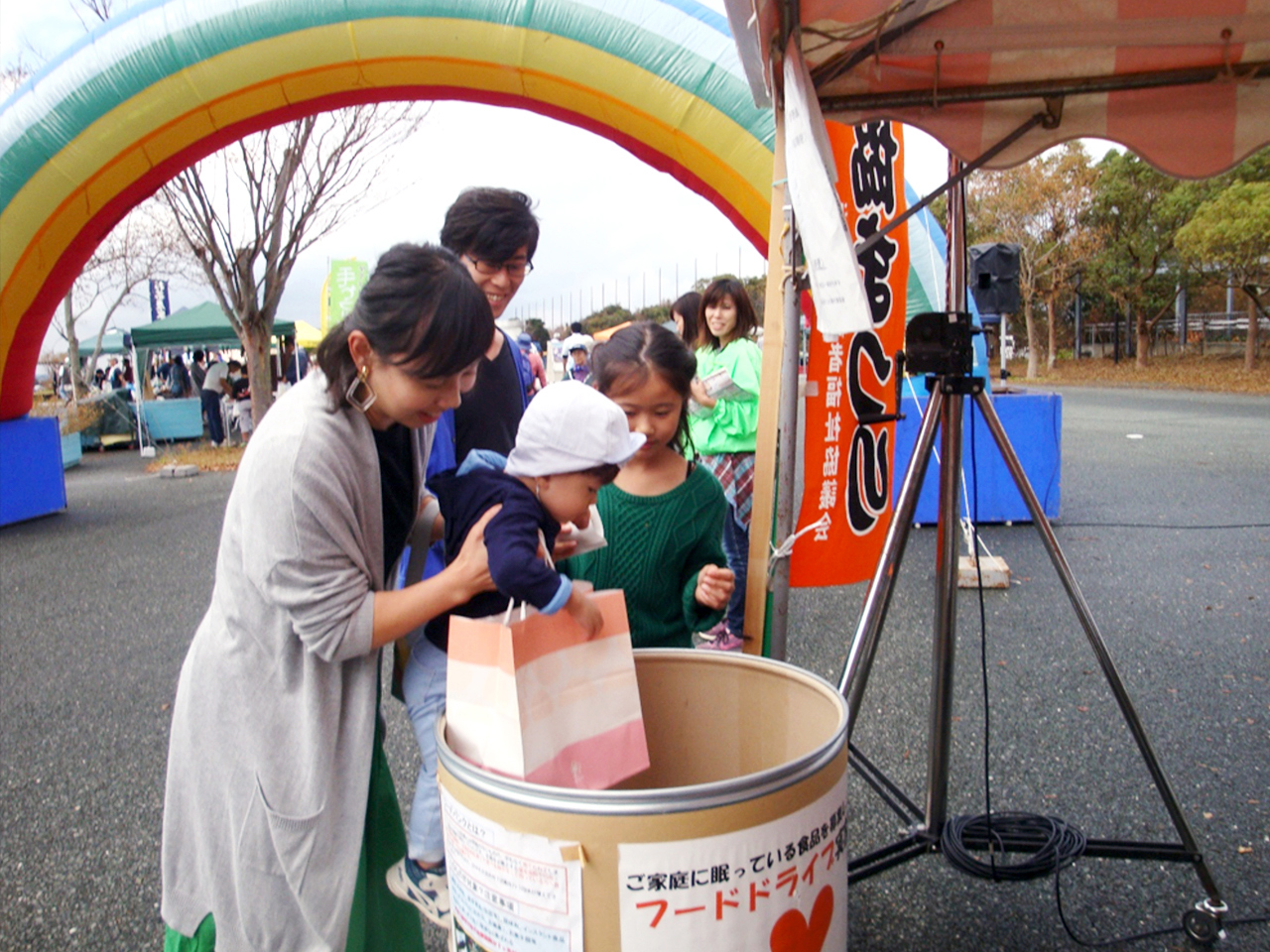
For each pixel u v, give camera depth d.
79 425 13.95
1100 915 2.16
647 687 1.59
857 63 1.93
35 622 5.06
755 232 4.71
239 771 1.42
